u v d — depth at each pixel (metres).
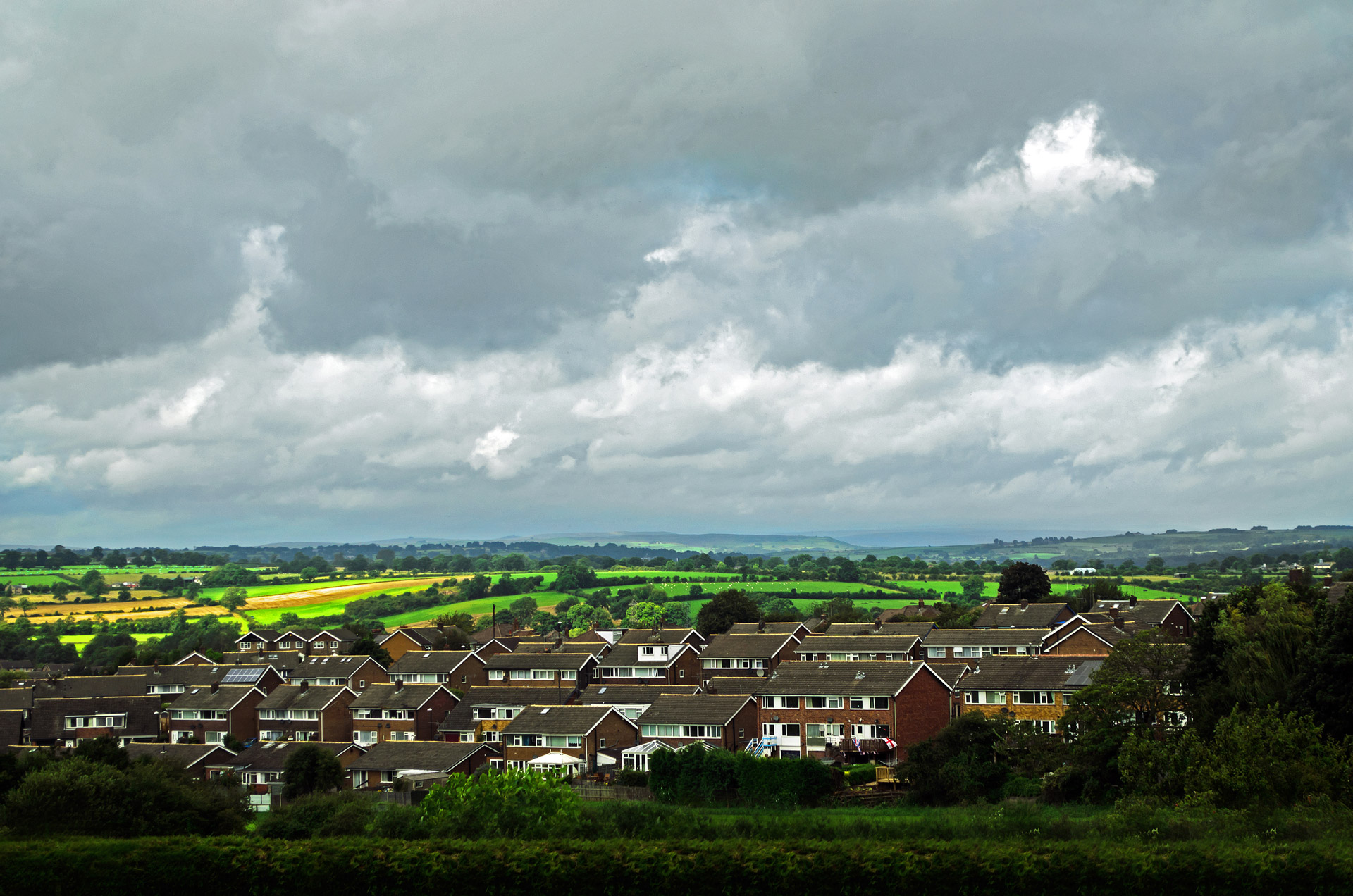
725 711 96.12
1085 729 69.44
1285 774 48.31
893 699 91.81
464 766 95.75
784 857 43.31
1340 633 59.75
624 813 54.00
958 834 47.47
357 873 45.19
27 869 45.75
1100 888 40.44
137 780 60.19
